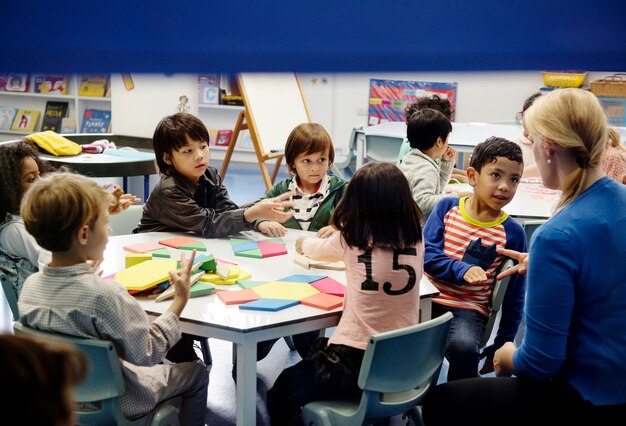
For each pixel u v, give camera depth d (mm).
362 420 1612
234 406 2393
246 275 1948
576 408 1394
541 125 1332
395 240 1661
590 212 1327
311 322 1704
